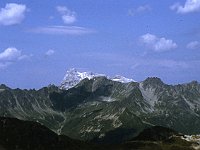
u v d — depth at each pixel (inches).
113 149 5693.9
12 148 4926.2
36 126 5546.3
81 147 5438.0
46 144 5191.9
